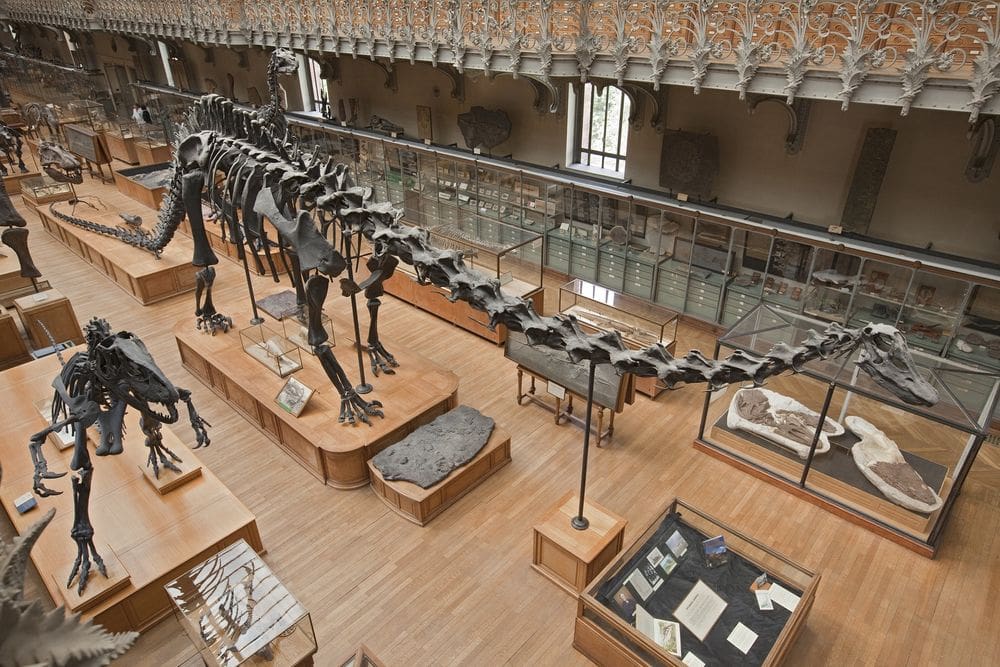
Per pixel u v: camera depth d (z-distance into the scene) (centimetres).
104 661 202
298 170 715
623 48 866
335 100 1747
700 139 1040
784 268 981
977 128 761
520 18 997
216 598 507
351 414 760
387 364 867
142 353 549
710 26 785
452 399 833
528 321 534
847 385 668
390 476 695
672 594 561
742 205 1064
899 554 663
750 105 927
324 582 627
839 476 717
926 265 832
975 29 713
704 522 607
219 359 884
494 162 1312
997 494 737
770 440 764
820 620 592
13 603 198
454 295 571
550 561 623
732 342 757
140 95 2375
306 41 1388
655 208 1084
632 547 575
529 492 742
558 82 1141
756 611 548
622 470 780
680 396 928
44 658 193
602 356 510
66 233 1439
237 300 1098
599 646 538
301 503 728
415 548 667
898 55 720
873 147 882
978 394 667
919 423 685
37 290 1124
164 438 721
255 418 853
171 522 625
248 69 2050
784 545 675
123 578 556
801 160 972
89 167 1939
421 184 1472
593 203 1164
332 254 659
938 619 593
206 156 805
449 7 1042
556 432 845
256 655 481
